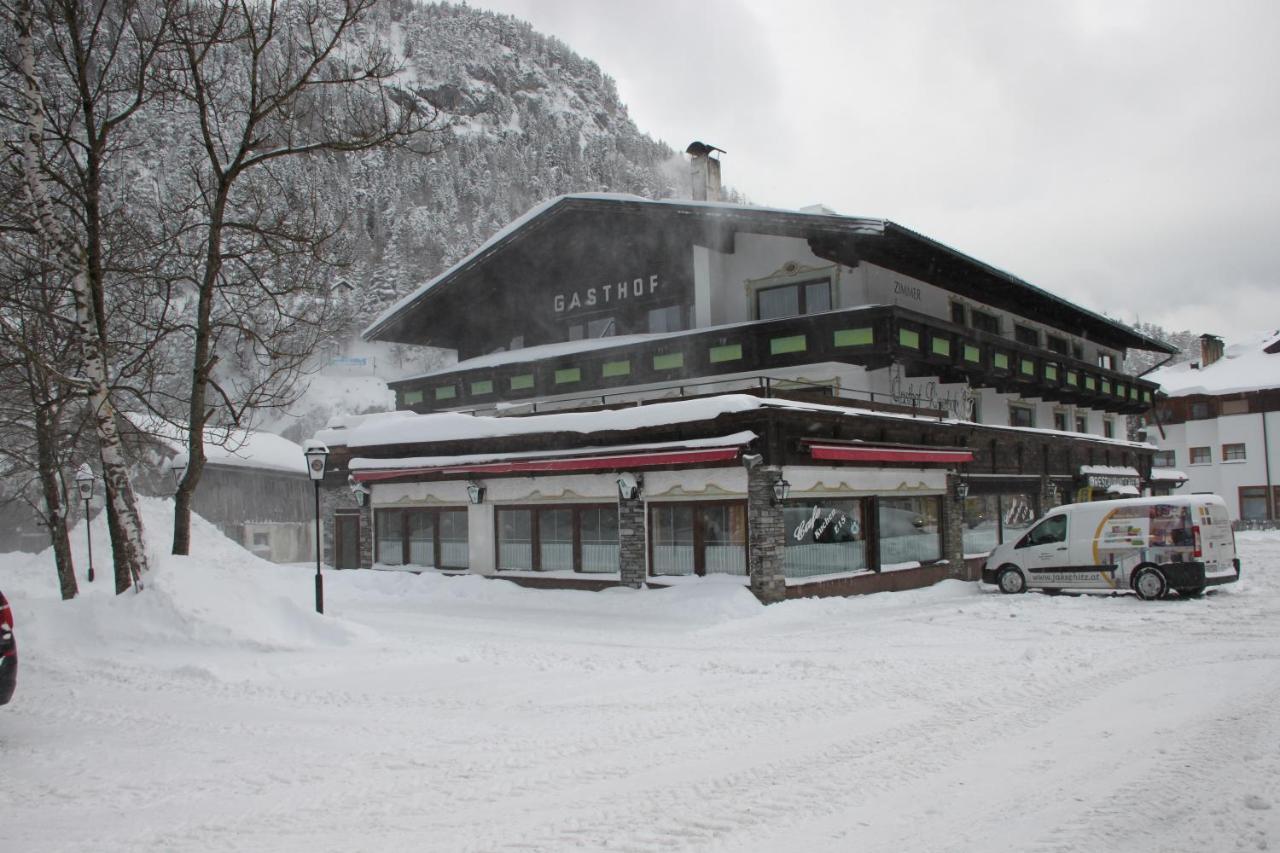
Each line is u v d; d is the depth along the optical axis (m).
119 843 5.91
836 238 22.91
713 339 24.12
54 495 18.09
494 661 13.05
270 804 6.70
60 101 16.69
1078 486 30.66
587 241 28.83
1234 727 8.22
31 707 10.27
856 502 21.00
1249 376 58.34
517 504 22.47
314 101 16.66
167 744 8.53
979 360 24.98
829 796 6.58
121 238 16.27
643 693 10.63
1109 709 9.12
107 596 14.88
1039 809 6.17
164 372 18.12
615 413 20.27
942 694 10.05
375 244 85.06
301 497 35.66
